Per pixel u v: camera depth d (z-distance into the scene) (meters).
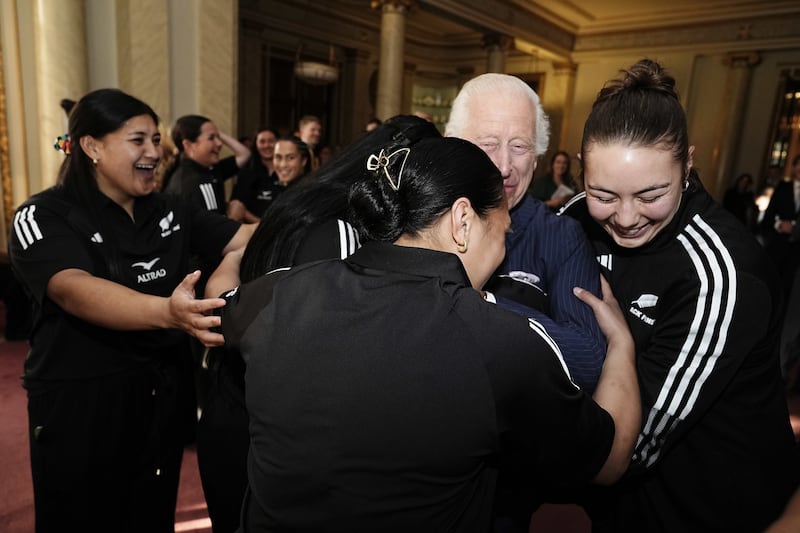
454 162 0.68
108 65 3.29
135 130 1.22
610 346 0.86
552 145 9.88
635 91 0.79
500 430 0.59
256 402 0.64
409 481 0.58
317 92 9.48
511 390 0.58
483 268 0.72
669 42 8.70
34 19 3.16
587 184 0.83
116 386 1.25
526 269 1.03
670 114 0.76
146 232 1.31
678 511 1.00
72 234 1.17
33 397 1.22
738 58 8.19
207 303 0.86
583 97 9.63
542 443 0.61
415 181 0.67
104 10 3.23
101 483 1.26
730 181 8.59
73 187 1.23
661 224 0.87
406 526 0.59
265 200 3.57
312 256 0.83
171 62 3.47
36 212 1.16
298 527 0.60
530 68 10.13
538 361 0.59
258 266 0.88
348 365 0.59
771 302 0.81
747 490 0.93
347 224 0.85
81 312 1.07
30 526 1.84
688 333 0.83
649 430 0.85
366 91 9.93
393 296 0.62
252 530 0.68
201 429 1.00
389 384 0.58
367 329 0.60
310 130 4.05
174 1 3.43
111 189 1.27
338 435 0.58
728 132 8.41
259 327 0.67
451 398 0.57
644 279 0.94
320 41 9.15
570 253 0.99
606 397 0.77
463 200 0.67
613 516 1.10
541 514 2.04
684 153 0.78
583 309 0.91
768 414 0.93
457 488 0.60
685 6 8.05
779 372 0.96
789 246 4.05
